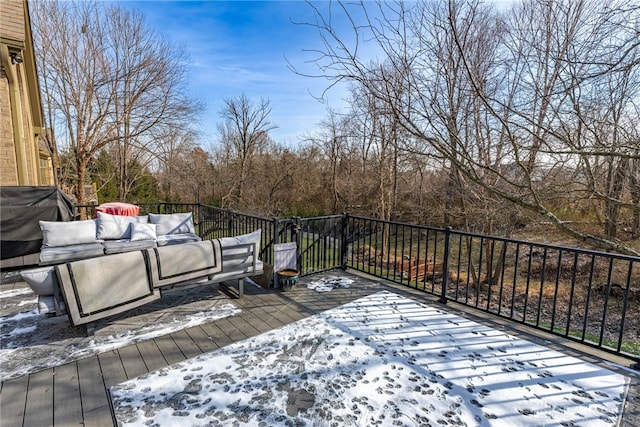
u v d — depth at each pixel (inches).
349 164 614.2
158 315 125.3
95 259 98.3
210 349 101.1
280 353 99.2
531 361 96.8
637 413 75.3
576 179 188.1
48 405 75.1
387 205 510.3
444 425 70.7
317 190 714.2
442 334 113.0
